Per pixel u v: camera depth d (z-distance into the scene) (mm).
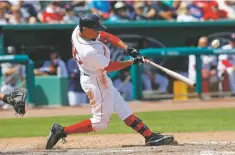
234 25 48906
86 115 36031
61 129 20375
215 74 45312
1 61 41531
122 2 49531
